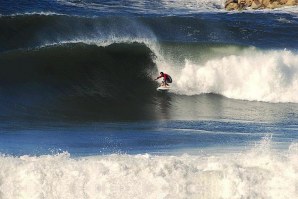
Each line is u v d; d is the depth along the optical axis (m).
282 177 32.72
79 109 72.19
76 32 92.19
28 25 92.25
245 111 74.44
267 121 65.62
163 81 83.00
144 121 64.69
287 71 84.94
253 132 56.19
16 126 59.88
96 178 32.94
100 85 82.81
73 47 86.38
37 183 33.00
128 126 60.59
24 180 33.09
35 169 33.19
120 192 32.78
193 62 87.81
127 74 85.31
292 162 33.44
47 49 85.19
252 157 34.50
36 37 90.50
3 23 91.56
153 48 89.00
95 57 86.50
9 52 83.38
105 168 33.09
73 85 81.31
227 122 64.12
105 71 85.25
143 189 32.72
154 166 33.06
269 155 34.66
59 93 79.00
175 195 32.62
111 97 80.00
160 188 32.66
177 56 88.69
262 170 33.00
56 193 32.97
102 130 57.66
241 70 86.06
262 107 78.12
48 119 65.00
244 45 89.50
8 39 89.25
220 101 81.75
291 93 83.88
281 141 49.78
